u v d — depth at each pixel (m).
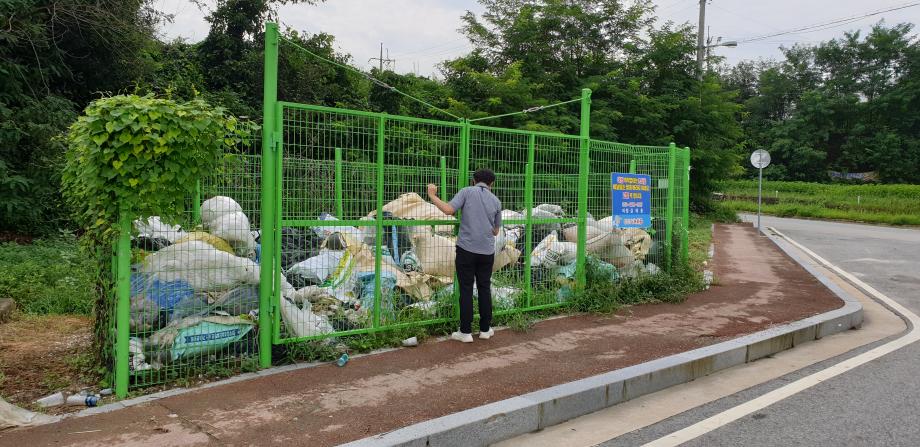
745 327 6.62
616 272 7.97
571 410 4.44
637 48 23.12
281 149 4.77
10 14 10.48
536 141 6.83
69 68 12.20
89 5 12.00
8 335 5.66
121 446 3.40
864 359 6.01
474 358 5.29
